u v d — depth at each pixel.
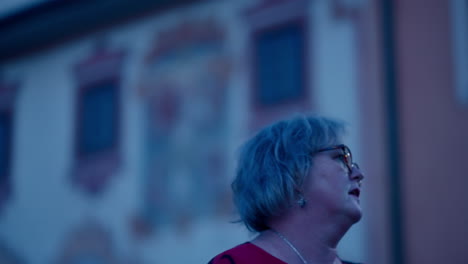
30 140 6.62
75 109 6.29
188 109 5.39
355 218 1.53
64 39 6.50
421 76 4.17
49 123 6.50
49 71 6.59
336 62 4.59
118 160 5.79
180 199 5.26
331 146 1.58
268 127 1.68
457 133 3.97
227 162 5.05
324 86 4.61
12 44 6.77
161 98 5.61
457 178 3.91
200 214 5.11
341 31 4.60
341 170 1.56
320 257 1.54
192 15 5.55
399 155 4.11
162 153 5.48
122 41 6.02
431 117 4.08
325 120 1.66
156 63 5.71
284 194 1.54
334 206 1.52
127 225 5.57
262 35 5.07
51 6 6.22
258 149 1.63
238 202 1.65
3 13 6.60
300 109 4.71
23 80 6.80
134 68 5.87
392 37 4.32
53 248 6.15
